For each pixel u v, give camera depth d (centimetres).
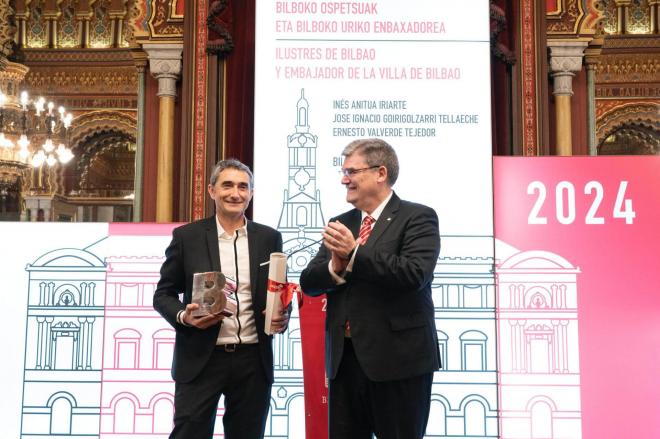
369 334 237
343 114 376
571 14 559
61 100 1339
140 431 341
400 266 229
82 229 351
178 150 586
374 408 241
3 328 345
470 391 347
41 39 1348
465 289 354
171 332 346
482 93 378
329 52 379
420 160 372
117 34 1345
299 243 369
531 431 340
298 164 373
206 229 284
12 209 1295
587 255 347
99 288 349
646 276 344
